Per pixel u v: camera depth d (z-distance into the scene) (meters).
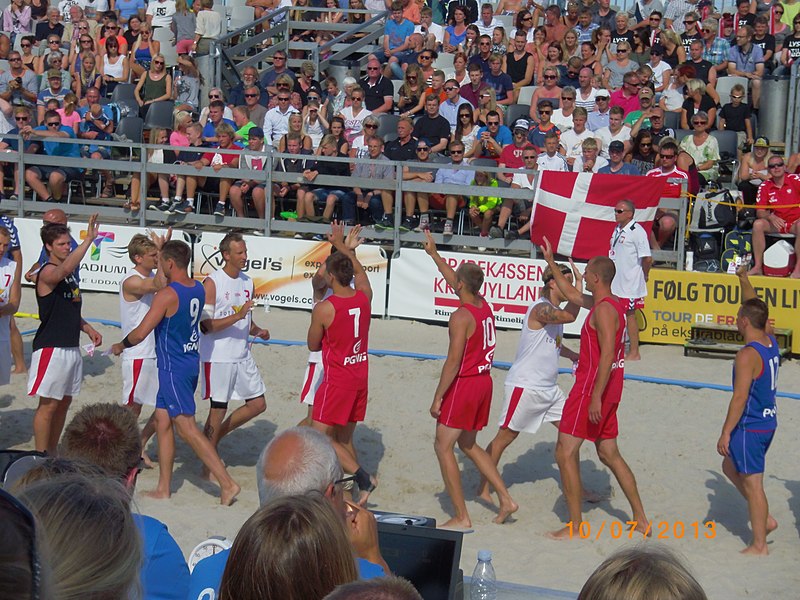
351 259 7.48
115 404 4.22
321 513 2.48
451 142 13.16
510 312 12.23
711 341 11.54
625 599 1.97
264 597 2.37
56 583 1.90
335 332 7.34
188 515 7.37
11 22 18.86
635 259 11.08
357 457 8.89
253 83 15.74
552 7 16.69
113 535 2.03
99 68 16.77
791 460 8.88
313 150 14.05
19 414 9.61
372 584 2.04
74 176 14.17
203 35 17.50
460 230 13.02
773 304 11.42
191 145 13.80
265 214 13.34
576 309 7.56
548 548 7.11
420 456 8.97
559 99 14.87
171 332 7.47
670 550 2.14
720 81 15.91
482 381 7.39
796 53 15.77
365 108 15.54
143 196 13.61
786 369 11.08
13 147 14.70
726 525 7.71
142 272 8.14
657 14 16.19
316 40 18.39
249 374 8.26
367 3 18.41
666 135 13.73
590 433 7.17
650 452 9.05
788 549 7.22
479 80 15.19
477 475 8.62
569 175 11.95
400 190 12.80
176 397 7.57
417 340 11.81
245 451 9.00
